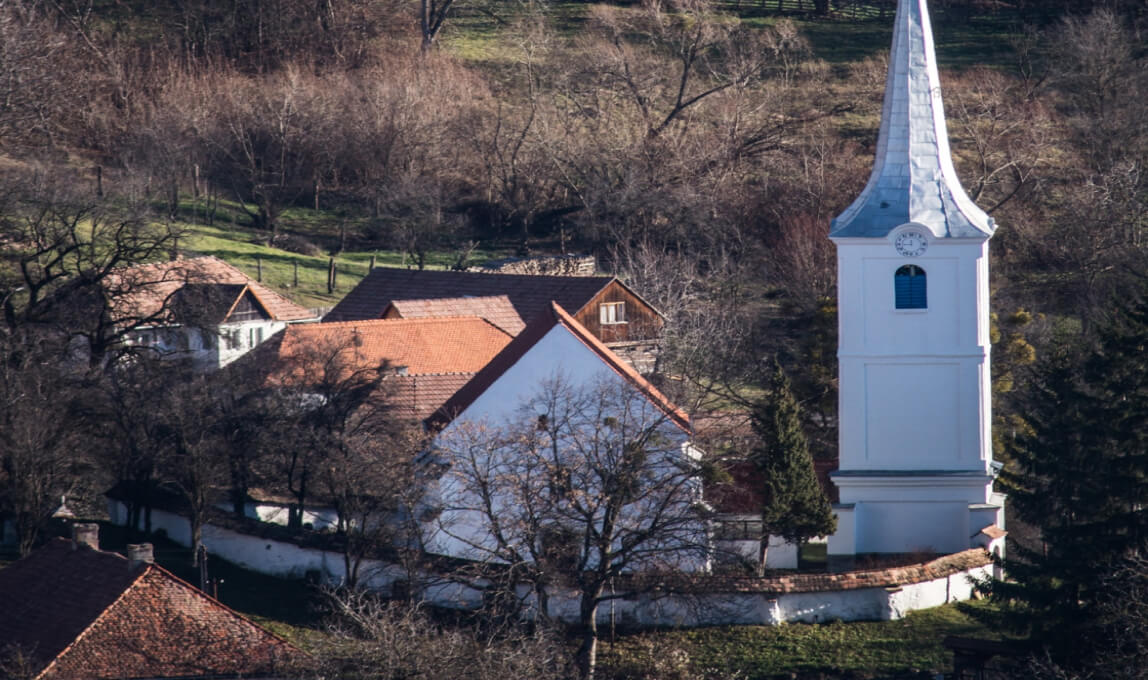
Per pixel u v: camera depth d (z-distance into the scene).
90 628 178.50
